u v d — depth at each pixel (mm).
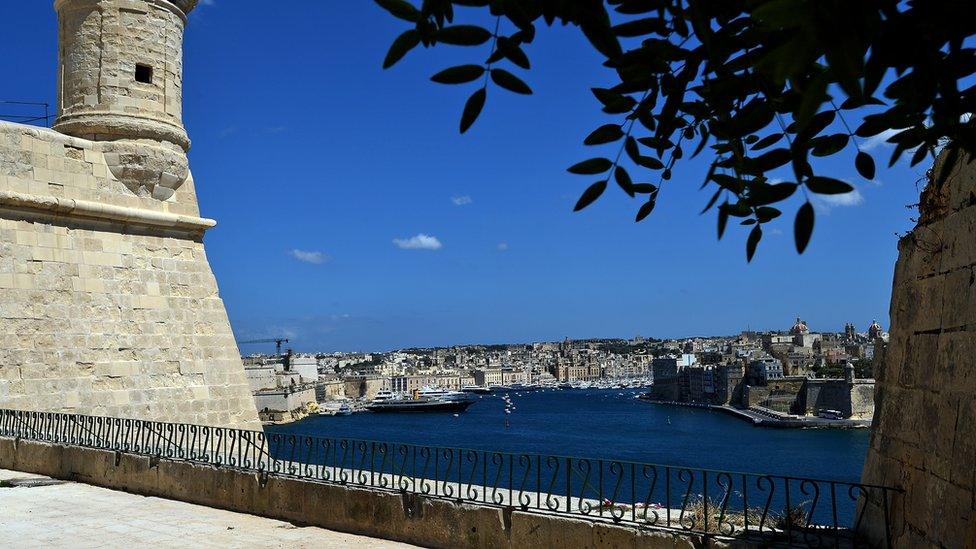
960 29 2936
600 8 3352
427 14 3668
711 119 4656
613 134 4551
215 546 11281
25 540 11219
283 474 13320
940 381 8070
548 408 197750
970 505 7027
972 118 3717
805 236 3365
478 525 10930
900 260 9734
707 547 9000
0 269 18719
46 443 16578
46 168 19922
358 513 12227
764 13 2652
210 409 22594
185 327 22531
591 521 9945
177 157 22203
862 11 2629
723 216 4152
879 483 9336
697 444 101438
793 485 35562
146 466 14984
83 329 20094
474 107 3850
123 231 21562
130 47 21516
